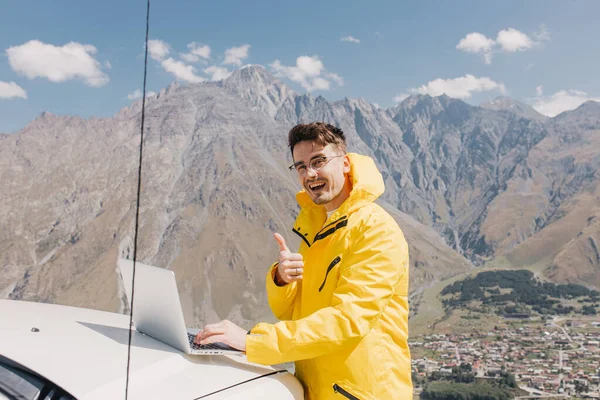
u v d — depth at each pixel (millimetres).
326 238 1999
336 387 1858
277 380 1865
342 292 1825
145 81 1495
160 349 1870
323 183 2035
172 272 1794
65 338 1838
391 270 1847
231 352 1896
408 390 1935
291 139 2078
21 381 1477
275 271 2201
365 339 1853
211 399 1596
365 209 1936
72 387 1438
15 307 2299
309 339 1751
